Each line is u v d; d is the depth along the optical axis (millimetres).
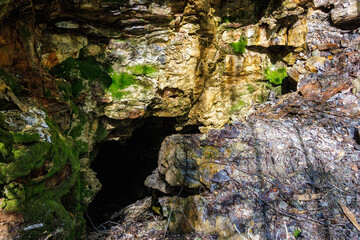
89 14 3174
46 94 2732
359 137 3080
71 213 2539
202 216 2611
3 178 1760
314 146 3076
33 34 2699
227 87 4859
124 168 6348
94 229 3371
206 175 2869
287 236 2389
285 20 4387
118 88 3635
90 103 3461
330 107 3654
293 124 3453
